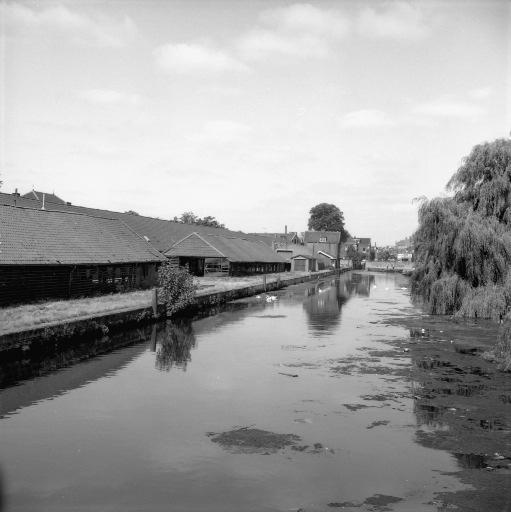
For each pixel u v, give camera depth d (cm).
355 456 1107
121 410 1395
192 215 12800
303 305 4194
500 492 955
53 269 3072
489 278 3048
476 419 1344
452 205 3194
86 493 939
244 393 1568
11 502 903
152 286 4409
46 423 1290
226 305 4134
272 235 13425
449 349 2262
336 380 1730
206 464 1062
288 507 899
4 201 4303
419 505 909
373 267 14812
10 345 1786
